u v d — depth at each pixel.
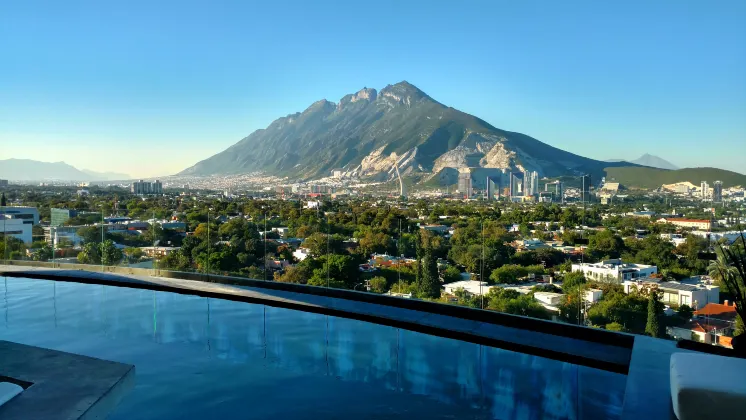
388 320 4.64
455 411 2.82
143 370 3.54
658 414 2.18
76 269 8.33
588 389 3.10
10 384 2.51
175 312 5.32
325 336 4.39
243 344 4.18
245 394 3.09
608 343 3.75
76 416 2.22
